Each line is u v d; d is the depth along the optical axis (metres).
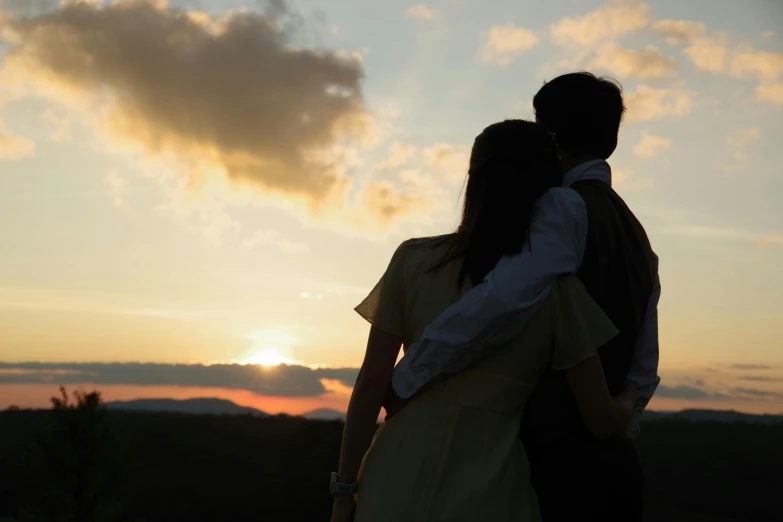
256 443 47.00
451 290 1.57
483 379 1.54
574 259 1.57
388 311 1.64
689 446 32.44
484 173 1.59
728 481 27.27
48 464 14.63
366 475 1.58
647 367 1.97
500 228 1.54
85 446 14.86
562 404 1.72
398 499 1.50
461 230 1.64
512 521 1.49
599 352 1.84
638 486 1.80
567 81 2.07
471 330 1.47
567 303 1.57
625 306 1.86
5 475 14.82
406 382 1.54
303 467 41.78
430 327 1.50
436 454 1.51
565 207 1.58
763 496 25.50
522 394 1.57
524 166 1.58
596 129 2.05
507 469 1.52
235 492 36.56
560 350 1.57
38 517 14.11
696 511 23.22
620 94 2.12
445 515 1.47
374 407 1.62
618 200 2.00
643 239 2.00
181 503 33.81
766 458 30.77
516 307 1.46
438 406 1.55
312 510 34.78
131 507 14.85
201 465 40.84
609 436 1.67
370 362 1.64
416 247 1.66
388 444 1.57
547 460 1.73
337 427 51.91
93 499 14.44
